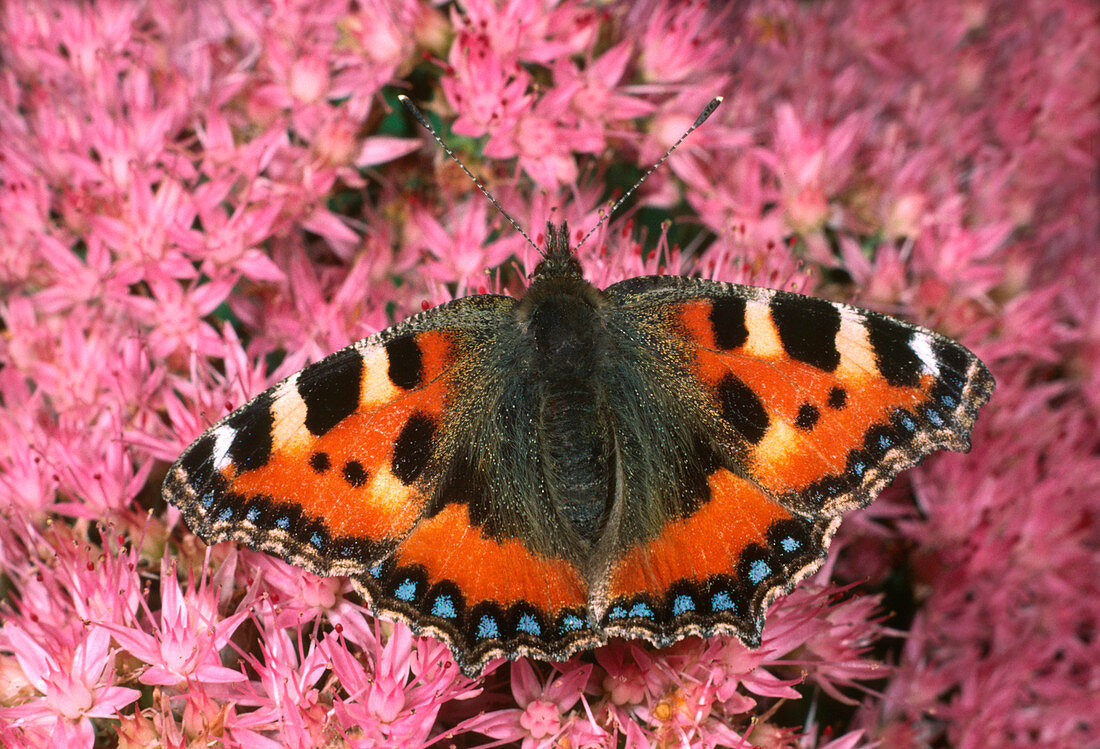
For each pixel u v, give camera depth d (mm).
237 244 167
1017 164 187
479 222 171
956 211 179
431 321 150
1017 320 178
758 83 193
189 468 141
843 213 176
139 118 171
